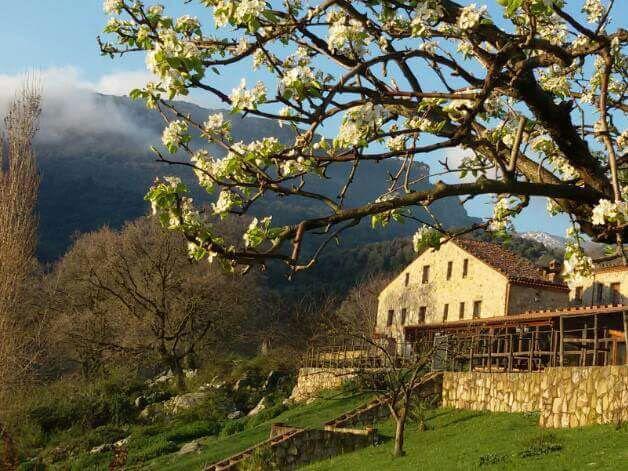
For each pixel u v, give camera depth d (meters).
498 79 5.62
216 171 5.77
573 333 36.97
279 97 5.38
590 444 20.33
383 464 23.45
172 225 5.34
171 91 5.34
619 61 7.90
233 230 38.78
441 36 6.12
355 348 50.22
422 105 6.04
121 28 5.76
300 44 6.39
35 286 62.12
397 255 110.38
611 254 6.15
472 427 28.03
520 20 7.40
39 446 41.84
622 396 22.58
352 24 5.98
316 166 5.75
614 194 5.48
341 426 32.50
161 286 59.81
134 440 40.31
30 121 43.16
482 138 6.14
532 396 28.45
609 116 7.75
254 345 74.62
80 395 49.53
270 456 27.28
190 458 34.06
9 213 41.44
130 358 58.03
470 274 49.84
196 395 48.53
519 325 38.25
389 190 6.50
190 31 6.41
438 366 39.78
